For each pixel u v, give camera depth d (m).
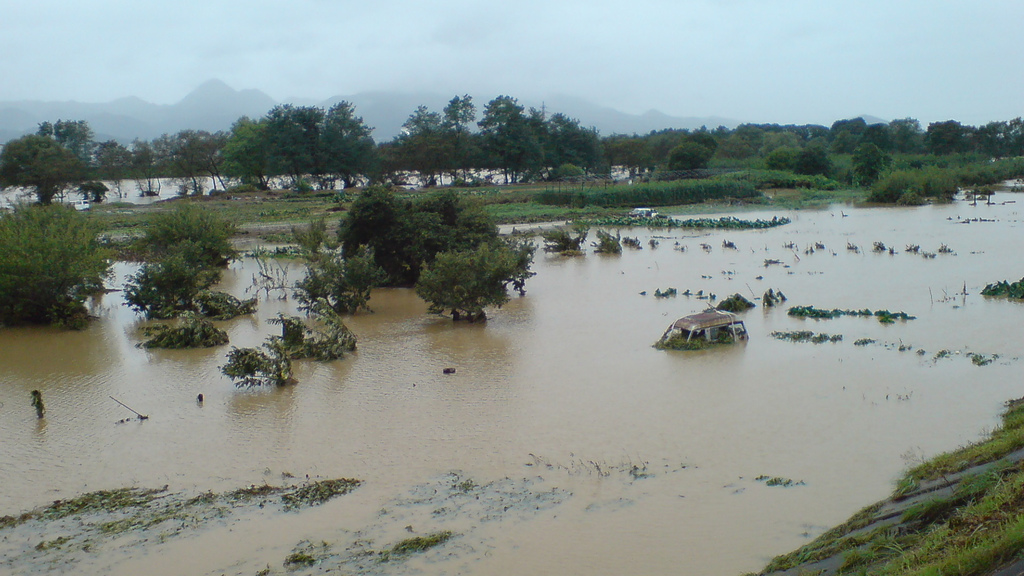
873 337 30.42
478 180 138.00
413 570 14.56
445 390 25.70
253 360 26.44
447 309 37.75
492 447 20.67
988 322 32.03
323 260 40.56
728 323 30.47
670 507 16.73
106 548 15.98
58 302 37.34
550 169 141.00
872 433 20.52
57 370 29.70
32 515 17.67
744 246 59.38
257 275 51.47
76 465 20.50
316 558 15.19
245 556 15.45
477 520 16.55
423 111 138.00
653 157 159.38
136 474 19.83
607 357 29.08
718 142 165.25
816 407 22.73
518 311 38.31
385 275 40.88
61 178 106.19
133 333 36.06
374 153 127.56
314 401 25.02
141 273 40.28
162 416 24.03
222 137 135.88
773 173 118.31
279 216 87.19
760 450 19.72
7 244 36.84
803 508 16.36
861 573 11.71
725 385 25.14
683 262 52.62
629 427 21.70
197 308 40.09
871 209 87.56
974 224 68.19
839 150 169.62
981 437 19.55
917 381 24.73
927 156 147.62
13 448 21.73
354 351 31.05
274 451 20.95
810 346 29.41
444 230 47.25
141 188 144.62
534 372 27.45
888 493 16.78
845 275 44.84
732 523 15.86
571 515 16.58
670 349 29.72
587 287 44.50
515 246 45.88
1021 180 120.19
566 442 20.80
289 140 115.88
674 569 14.12
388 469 19.50
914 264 47.72
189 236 54.41
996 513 11.90
